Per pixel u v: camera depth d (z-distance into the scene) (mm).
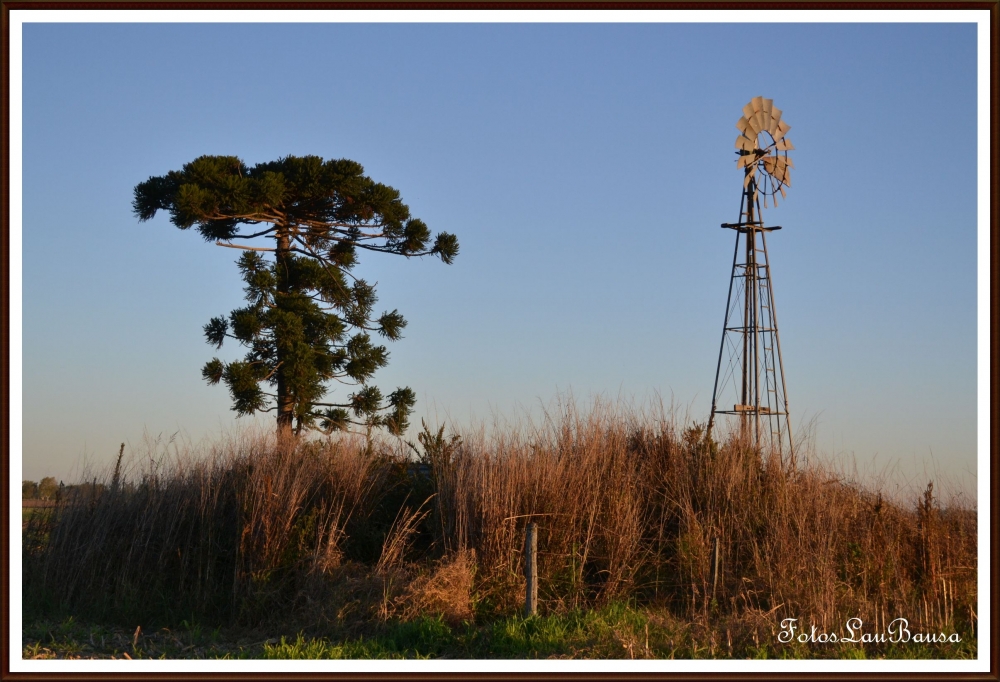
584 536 11562
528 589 10211
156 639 10242
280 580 11086
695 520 11570
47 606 11266
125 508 12172
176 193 21953
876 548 10828
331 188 23578
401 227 24266
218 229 23453
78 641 9945
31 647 9414
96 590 11453
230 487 12281
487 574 10805
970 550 10805
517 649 8945
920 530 10867
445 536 11562
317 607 10477
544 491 11469
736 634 9172
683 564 11141
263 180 22422
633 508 11859
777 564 10758
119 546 11773
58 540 11906
